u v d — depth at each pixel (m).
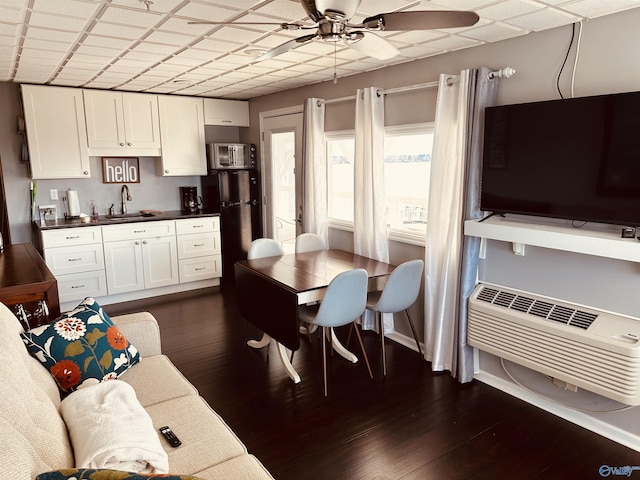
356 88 3.92
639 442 2.31
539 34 2.57
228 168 5.41
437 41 2.79
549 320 2.49
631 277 2.26
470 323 2.92
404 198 3.80
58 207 4.75
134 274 4.79
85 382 1.98
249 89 4.79
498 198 2.71
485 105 2.76
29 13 2.24
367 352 3.56
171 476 1.06
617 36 2.23
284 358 3.16
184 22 2.41
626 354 2.14
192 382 3.07
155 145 5.02
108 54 3.11
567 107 2.32
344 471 2.17
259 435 2.47
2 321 1.76
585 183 2.29
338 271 3.24
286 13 2.30
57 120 4.41
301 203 4.70
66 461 1.27
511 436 2.45
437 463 2.23
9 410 1.18
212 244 5.27
